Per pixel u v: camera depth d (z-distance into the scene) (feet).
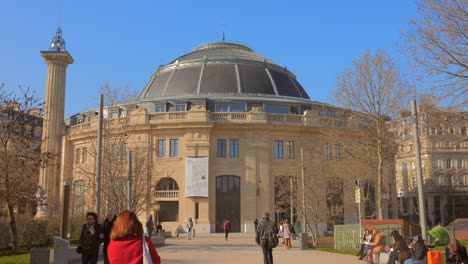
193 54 245.45
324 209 163.63
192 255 83.97
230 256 81.46
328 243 125.08
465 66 73.87
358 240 96.58
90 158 195.42
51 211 134.92
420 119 83.46
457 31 73.82
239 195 190.80
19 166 83.15
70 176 203.92
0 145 84.12
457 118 78.18
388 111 130.11
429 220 258.57
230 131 193.98
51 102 197.47
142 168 150.82
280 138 196.03
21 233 93.45
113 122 174.91
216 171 191.52
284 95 226.17
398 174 230.68
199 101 202.59
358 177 146.00
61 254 49.37
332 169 159.22
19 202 94.38
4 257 67.00
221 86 218.79
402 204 245.04
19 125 87.76
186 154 189.67
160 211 189.57
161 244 118.32
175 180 190.08
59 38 206.69
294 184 182.09
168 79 228.02
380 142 129.80
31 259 50.67
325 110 174.91
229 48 250.98
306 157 172.04
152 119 194.39
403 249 46.11
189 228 145.89
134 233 19.24
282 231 135.74
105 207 122.01
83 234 41.83
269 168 192.44
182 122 190.19
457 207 260.62
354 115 132.98
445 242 83.46
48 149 190.39
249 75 224.94
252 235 171.63
